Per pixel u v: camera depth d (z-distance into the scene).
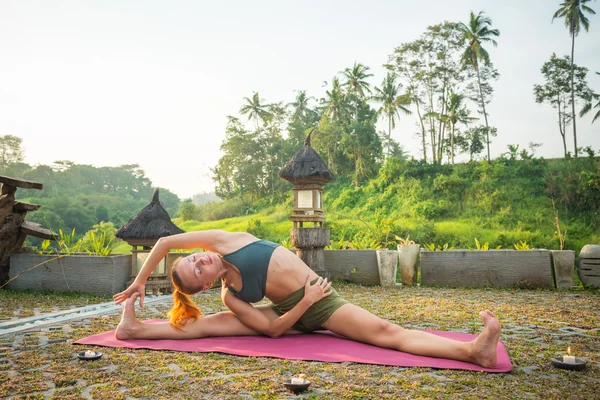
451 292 7.04
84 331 3.96
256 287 3.53
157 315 4.97
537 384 2.46
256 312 3.64
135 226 6.79
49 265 6.86
